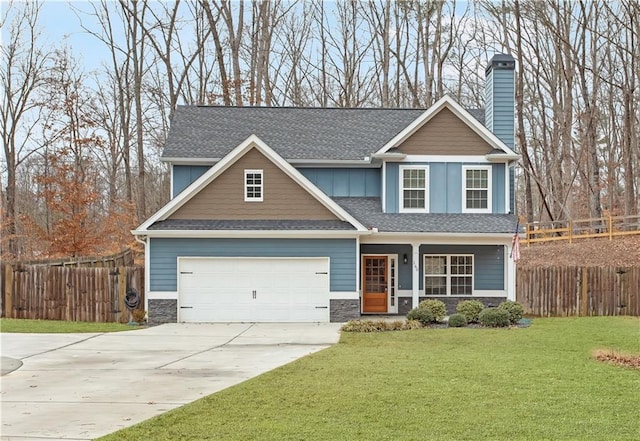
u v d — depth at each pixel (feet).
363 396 35.70
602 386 38.04
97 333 65.36
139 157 132.46
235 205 76.23
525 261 112.47
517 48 130.93
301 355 51.26
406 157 82.07
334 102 159.33
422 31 145.48
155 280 74.13
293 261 74.95
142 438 28.27
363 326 66.03
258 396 35.91
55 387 39.70
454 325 68.39
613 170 167.43
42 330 66.95
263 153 76.43
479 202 82.53
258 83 131.23
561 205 141.49
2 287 76.07
